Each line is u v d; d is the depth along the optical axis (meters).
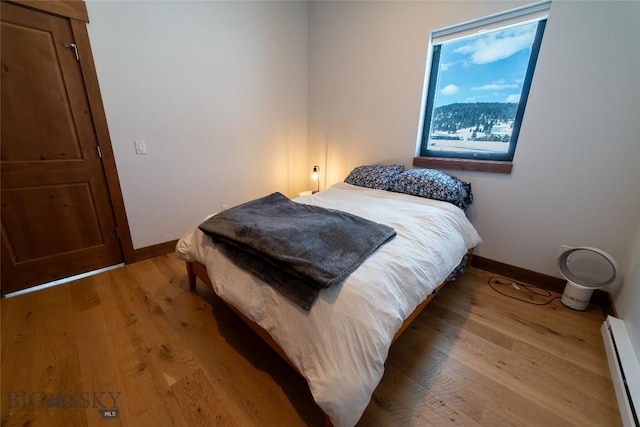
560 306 1.81
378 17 2.49
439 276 1.40
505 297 1.91
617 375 1.22
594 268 1.80
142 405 1.14
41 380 1.24
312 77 3.25
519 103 1.97
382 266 1.15
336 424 0.85
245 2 2.55
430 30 2.20
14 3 1.58
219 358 1.39
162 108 2.26
